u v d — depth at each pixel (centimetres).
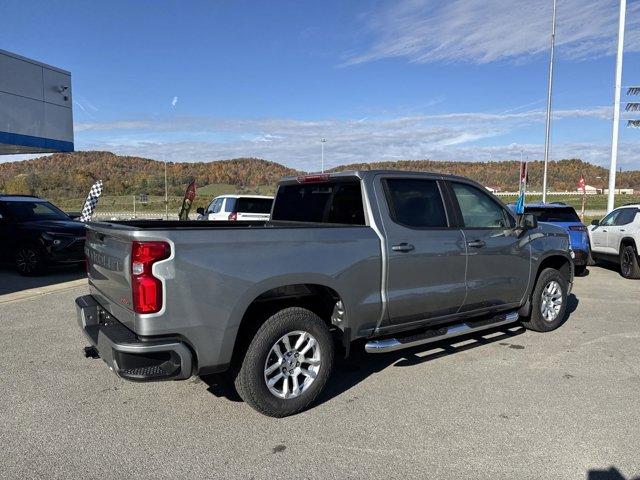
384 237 453
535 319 626
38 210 1184
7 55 1330
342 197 489
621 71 1650
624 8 1619
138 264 339
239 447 351
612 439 360
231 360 398
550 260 663
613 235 1135
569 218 1132
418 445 354
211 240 358
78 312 436
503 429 377
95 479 312
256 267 376
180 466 327
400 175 490
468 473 318
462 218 529
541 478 312
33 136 1420
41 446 351
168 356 357
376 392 448
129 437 365
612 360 533
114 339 350
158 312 341
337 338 440
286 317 393
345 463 331
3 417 396
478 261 530
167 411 408
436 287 493
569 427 379
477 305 544
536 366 514
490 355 550
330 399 434
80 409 411
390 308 458
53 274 1108
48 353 550
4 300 823
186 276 347
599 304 821
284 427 382
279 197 573
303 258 399
